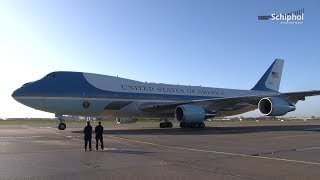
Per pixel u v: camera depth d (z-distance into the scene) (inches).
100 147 671.8
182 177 365.7
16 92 1172.5
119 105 1295.5
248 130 1256.2
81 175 377.7
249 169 412.8
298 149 626.2
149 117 1401.3
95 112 1263.5
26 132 1170.6
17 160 490.6
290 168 418.9
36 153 572.7
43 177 366.9
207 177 365.1
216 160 487.2
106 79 1301.7
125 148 653.9
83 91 1222.3
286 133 1074.7
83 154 560.7
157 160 487.8
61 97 1186.6
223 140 823.1
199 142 772.6
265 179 354.3
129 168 421.4
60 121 1246.3
